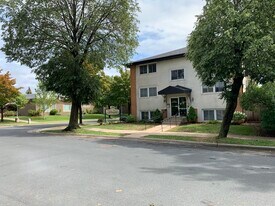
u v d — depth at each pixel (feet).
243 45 43.09
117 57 82.02
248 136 57.31
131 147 45.39
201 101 90.53
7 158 36.04
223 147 44.55
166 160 32.99
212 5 46.73
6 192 21.02
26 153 39.88
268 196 18.85
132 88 108.58
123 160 33.19
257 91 61.46
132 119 104.73
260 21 43.39
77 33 79.77
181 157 35.09
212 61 45.29
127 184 22.39
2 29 76.02
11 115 202.18
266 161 31.86
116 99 135.74
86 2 76.59
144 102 104.94
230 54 43.70
